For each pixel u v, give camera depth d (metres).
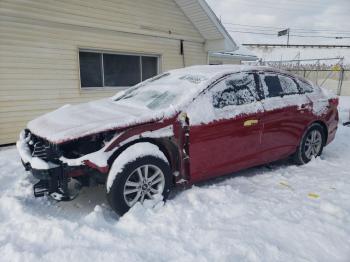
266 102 3.87
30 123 3.54
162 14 8.59
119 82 8.08
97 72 7.58
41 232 2.52
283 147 4.13
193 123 3.20
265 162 4.01
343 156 5.05
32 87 6.43
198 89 3.38
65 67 6.88
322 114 4.54
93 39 7.29
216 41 9.61
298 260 2.22
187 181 3.31
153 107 3.41
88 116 3.27
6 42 5.94
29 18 6.18
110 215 2.98
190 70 4.13
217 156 3.43
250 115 3.64
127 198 2.94
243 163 3.71
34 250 2.29
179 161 3.22
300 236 2.53
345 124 7.98
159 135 3.05
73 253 2.23
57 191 2.79
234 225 2.68
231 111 3.51
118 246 2.36
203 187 3.60
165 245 2.38
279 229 2.62
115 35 7.70
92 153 2.77
